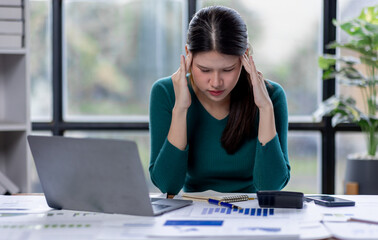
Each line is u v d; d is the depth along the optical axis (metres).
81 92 3.32
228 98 1.61
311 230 1.02
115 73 3.32
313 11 3.28
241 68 1.56
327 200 1.30
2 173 2.36
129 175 1.11
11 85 2.51
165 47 3.32
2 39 2.33
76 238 0.98
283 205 1.23
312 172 3.33
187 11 3.27
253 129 1.61
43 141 1.19
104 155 1.11
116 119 3.33
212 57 1.35
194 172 1.67
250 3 3.27
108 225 1.08
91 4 3.27
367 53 2.91
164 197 1.42
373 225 1.06
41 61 3.27
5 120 2.58
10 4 2.34
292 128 3.27
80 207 1.22
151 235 0.99
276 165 1.52
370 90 2.99
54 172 1.21
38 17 3.24
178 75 1.51
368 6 3.13
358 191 2.94
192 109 1.63
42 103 3.29
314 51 3.30
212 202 1.30
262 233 0.99
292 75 3.31
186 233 1.00
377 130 3.03
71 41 3.28
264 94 1.50
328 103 3.03
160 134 1.63
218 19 1.36
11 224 1.10
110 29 3.29
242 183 1.66
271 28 3.29
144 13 3.29
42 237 0.99
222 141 1.60
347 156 3.16
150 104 1.66
